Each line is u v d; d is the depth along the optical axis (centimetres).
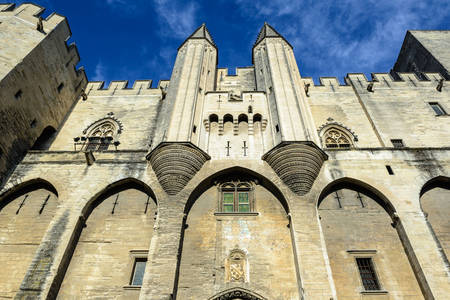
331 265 1427
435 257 1353
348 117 2288
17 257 1503
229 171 1731
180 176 1622
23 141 1903
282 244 1487
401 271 1402
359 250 1473
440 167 1688
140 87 2664
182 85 2125
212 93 2162
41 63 2081
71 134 2231
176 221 1482
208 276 1396
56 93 2256
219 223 1568
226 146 1852
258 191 1691
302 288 1261
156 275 1303
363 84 2562
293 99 1986
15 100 1839
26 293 1293
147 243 1520
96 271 1434
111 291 1375
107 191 1711
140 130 2223
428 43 3002
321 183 1630
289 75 2192
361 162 1725
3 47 1897
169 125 1823
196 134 1842
